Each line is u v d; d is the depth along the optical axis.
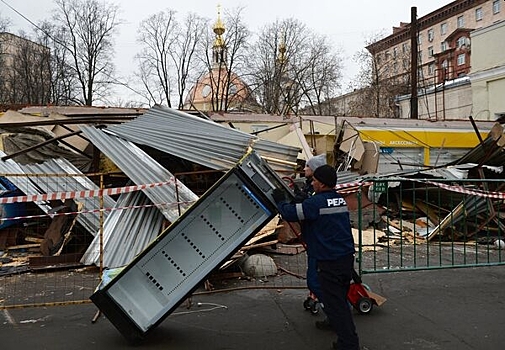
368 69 39.62
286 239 8.49
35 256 7.54
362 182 6.11
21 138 9.88
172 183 7.79
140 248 7.02
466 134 19.55
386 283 6.09
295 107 39.31
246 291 5.68
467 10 59.28
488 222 9.41
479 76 24.16
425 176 11.05
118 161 8.16
